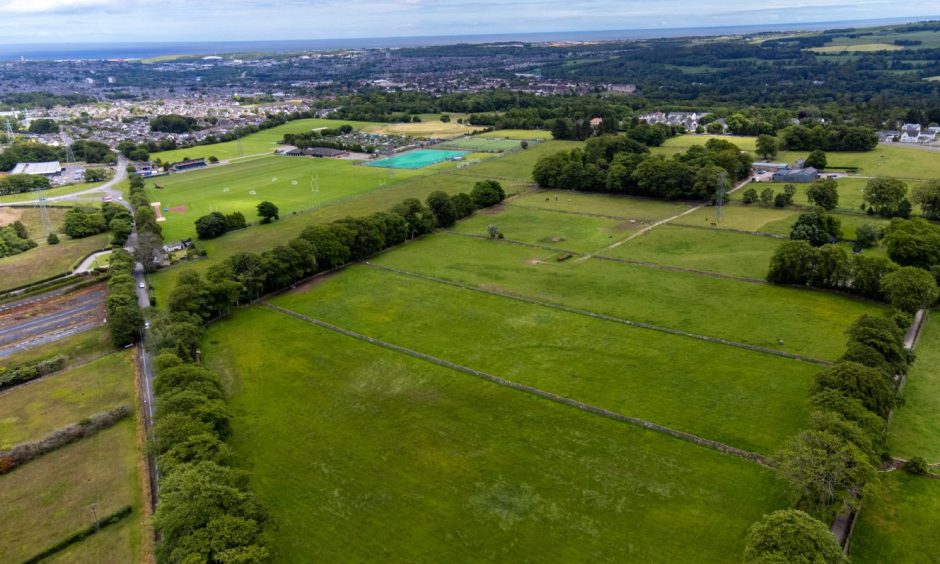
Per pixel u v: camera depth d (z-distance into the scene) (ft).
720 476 261.65
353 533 239.50
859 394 268.82
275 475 274.16
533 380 342.44
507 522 241.96
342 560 226.58
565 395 326.85
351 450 289.74
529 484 262.47
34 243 654.12
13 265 583.58
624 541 229.86
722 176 646.74
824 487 220.23
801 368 340.80
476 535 236.22
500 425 304.09
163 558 212.43
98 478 277.64
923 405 303.27
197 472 238.68
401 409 321.11
